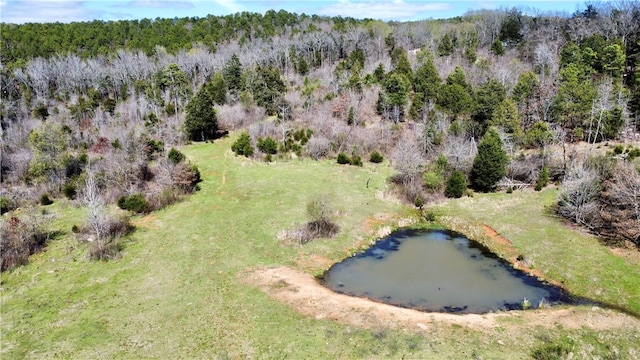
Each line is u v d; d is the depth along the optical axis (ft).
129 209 155.33
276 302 103.60
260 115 262.06
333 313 99.45
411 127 225.35
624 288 107.76
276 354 86.53
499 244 135.13
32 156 186.19
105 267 120.16
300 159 209.87
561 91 197.77
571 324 95.45
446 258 129.90
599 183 144.66
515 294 110.32
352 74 267.39
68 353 87.97
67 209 160.66
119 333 93.50
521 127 201.77
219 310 100.73
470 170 175.73
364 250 135.54
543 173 166.09
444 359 84.23
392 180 182.91
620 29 282.15
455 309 104.22
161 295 106.93
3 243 124.57
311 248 132.36
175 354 87.25
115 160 182.39
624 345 88.48
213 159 214.07
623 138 192.95
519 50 323.78
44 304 104.01
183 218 151.53
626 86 230.27
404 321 96.48
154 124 245.24
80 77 320.70
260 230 141.49
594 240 128.47
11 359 86.53
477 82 254.68
